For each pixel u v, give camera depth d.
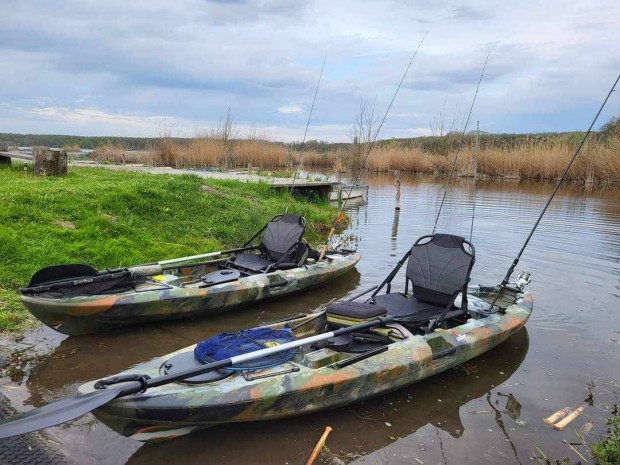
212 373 4.12
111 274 6.29
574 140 33.47
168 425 3.78
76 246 7.87
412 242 12.10
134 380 3.77
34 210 8.70
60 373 5.08
